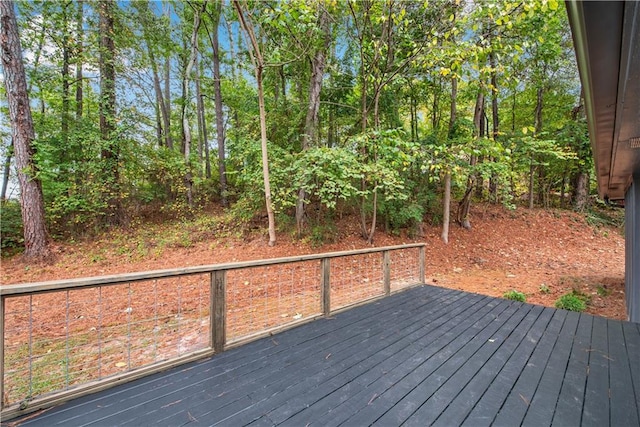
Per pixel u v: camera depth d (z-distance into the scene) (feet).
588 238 29.84
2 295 5.16
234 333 9.52
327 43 23.44
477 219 31.71
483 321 10.91
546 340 9.32
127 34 29.91
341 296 14.06
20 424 5.23
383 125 25.26
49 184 24.32
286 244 23.00
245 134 26.45
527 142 22.67
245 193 26.40
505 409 5.95
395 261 19.52
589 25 2.67
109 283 6.34
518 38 19.83
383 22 18.83
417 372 7.33
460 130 25.81
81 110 28.81
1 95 25.58
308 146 23.44
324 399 6.19
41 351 10.32
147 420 5.45
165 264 20.79
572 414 5.82
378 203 24.85
